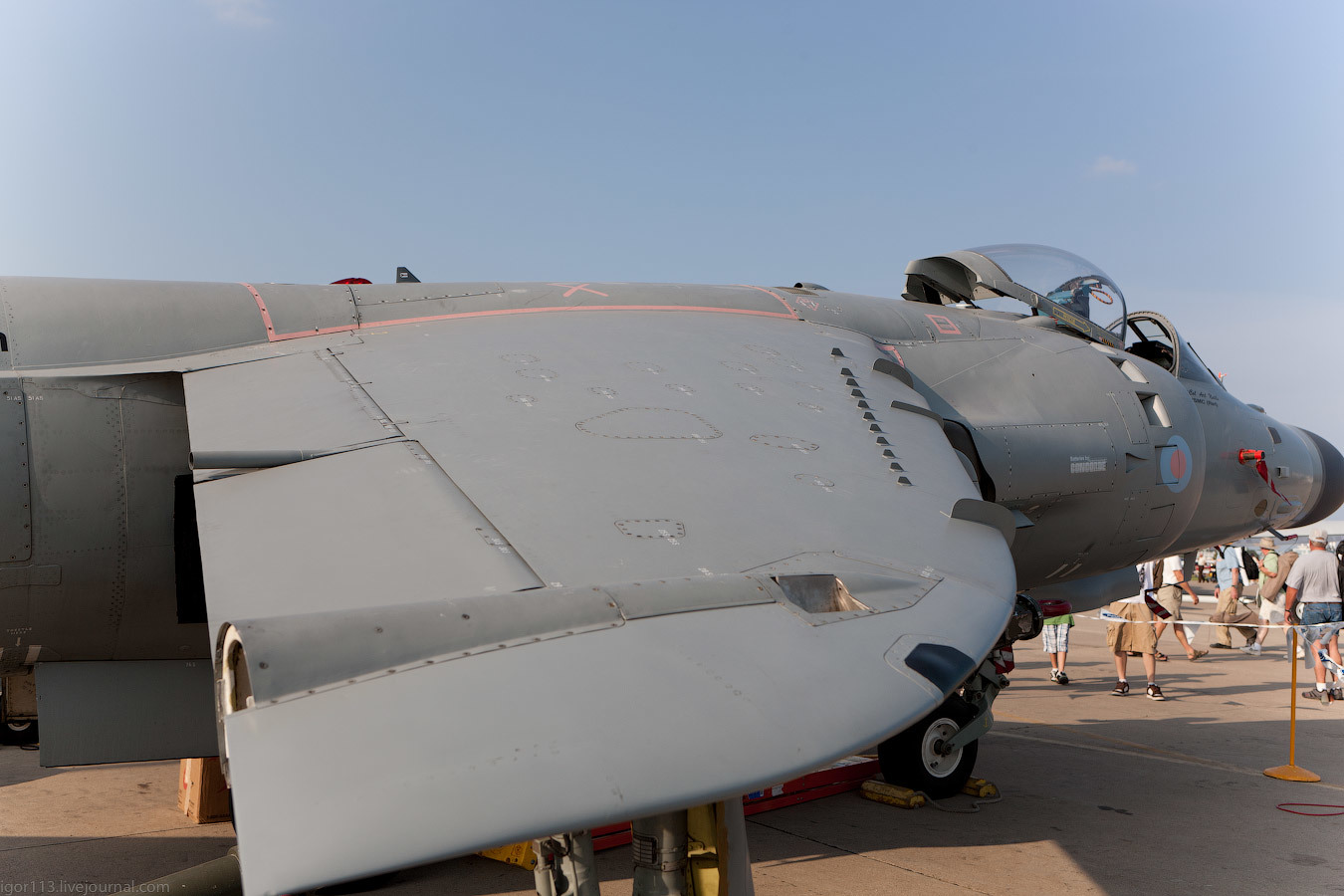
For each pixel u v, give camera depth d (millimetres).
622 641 2080
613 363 4062
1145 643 10086
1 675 4488
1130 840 5188
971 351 6121
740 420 3623
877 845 5105
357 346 4293
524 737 1746
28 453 3908
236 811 1530
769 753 1828
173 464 4113
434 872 4668
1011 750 7504
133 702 4352
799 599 2465
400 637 1956
